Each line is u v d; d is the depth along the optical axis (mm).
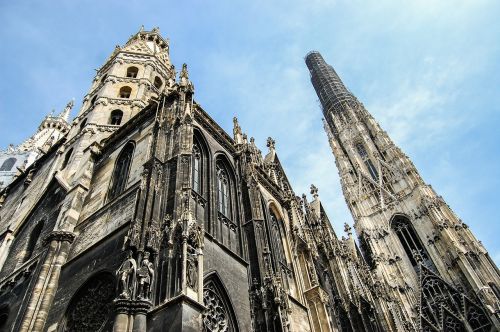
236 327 20125
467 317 65250
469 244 72000
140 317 15336
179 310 15141
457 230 74875
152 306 16141
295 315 28000
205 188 26562
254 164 35219
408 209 87000
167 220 19359
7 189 44094
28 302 21422
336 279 39469
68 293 21203
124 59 49812
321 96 144375
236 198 29578
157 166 22938
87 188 29812
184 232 18266
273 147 48625
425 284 73562
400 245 82688
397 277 76188
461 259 69188
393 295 67188
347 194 100938
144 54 51719
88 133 37656
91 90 50125
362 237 89250
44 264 23375
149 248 17875
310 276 32500
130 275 16688
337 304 36531
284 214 37344
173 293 16109
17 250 30594
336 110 130875
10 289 25391
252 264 24781
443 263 74125
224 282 21172
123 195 24172
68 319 20141
